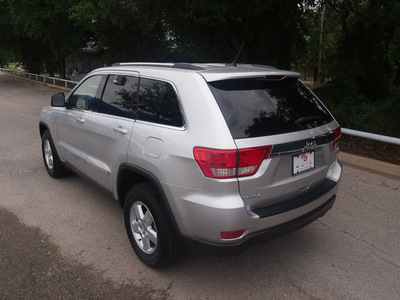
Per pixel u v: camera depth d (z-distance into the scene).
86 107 4.02
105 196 4.65
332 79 10.32
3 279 2.93
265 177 2.58
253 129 2.58
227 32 11.24
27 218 4.00
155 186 2.82
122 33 17.06
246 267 3.17
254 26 10.34
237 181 2.47
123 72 3.52
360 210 4.36
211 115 2.54
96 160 3.80
